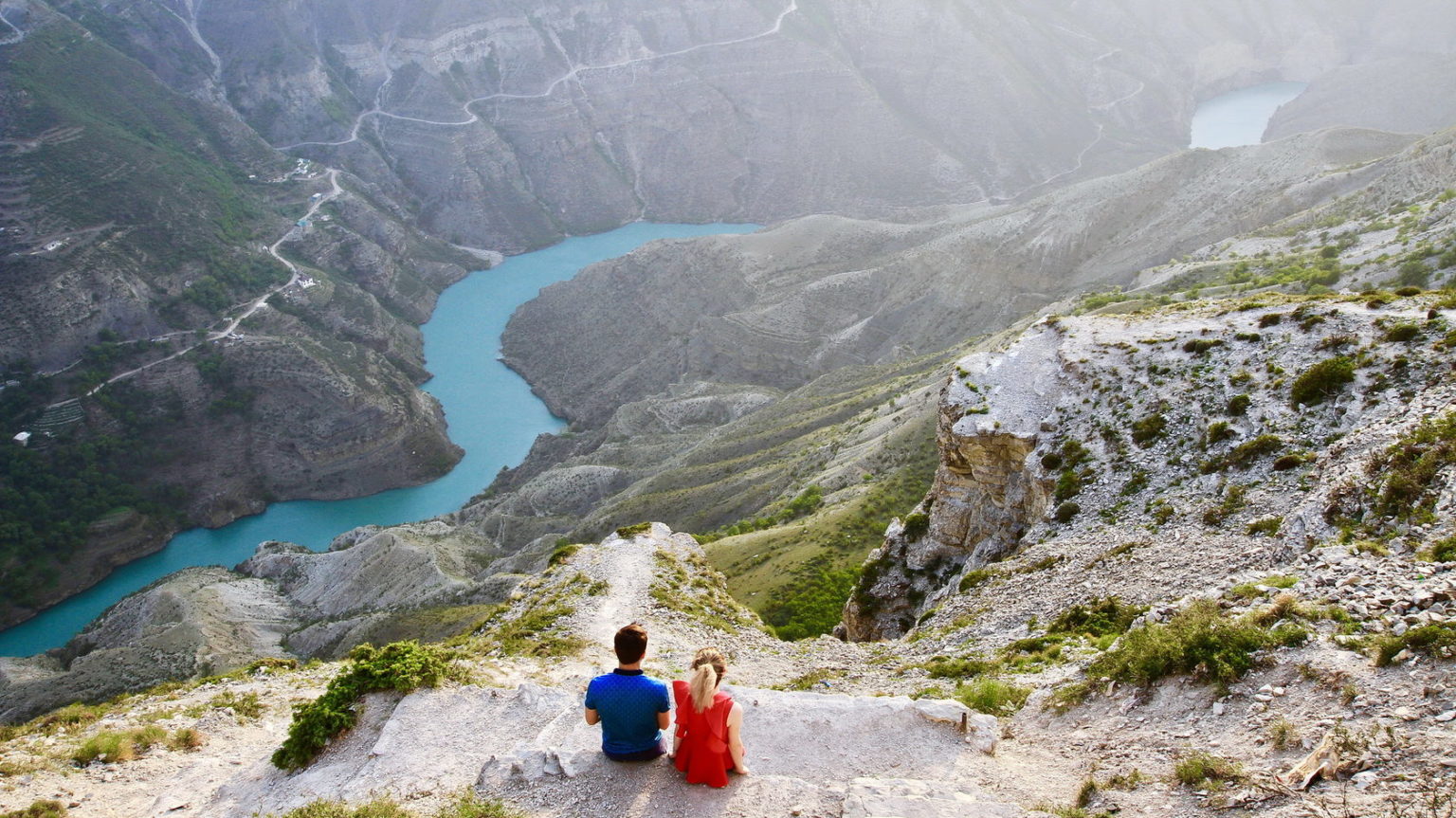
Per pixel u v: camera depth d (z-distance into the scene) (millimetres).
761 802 14508
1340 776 12883
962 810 13992
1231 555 29375
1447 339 35094
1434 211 91188
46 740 24812
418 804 16625
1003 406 47594
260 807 18328
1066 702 19953
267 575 138875
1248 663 17219
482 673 25719
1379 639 16344
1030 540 40094
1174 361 44438
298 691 29250
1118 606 28969
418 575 117312
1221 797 13547
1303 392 37062
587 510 143375
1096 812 14328
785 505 96000
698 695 14883
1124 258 170750
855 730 17891
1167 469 39000
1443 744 12672
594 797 14969
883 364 159625
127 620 122750
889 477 81812
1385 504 25484
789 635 59750
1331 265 91625
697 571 48875
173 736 24250
